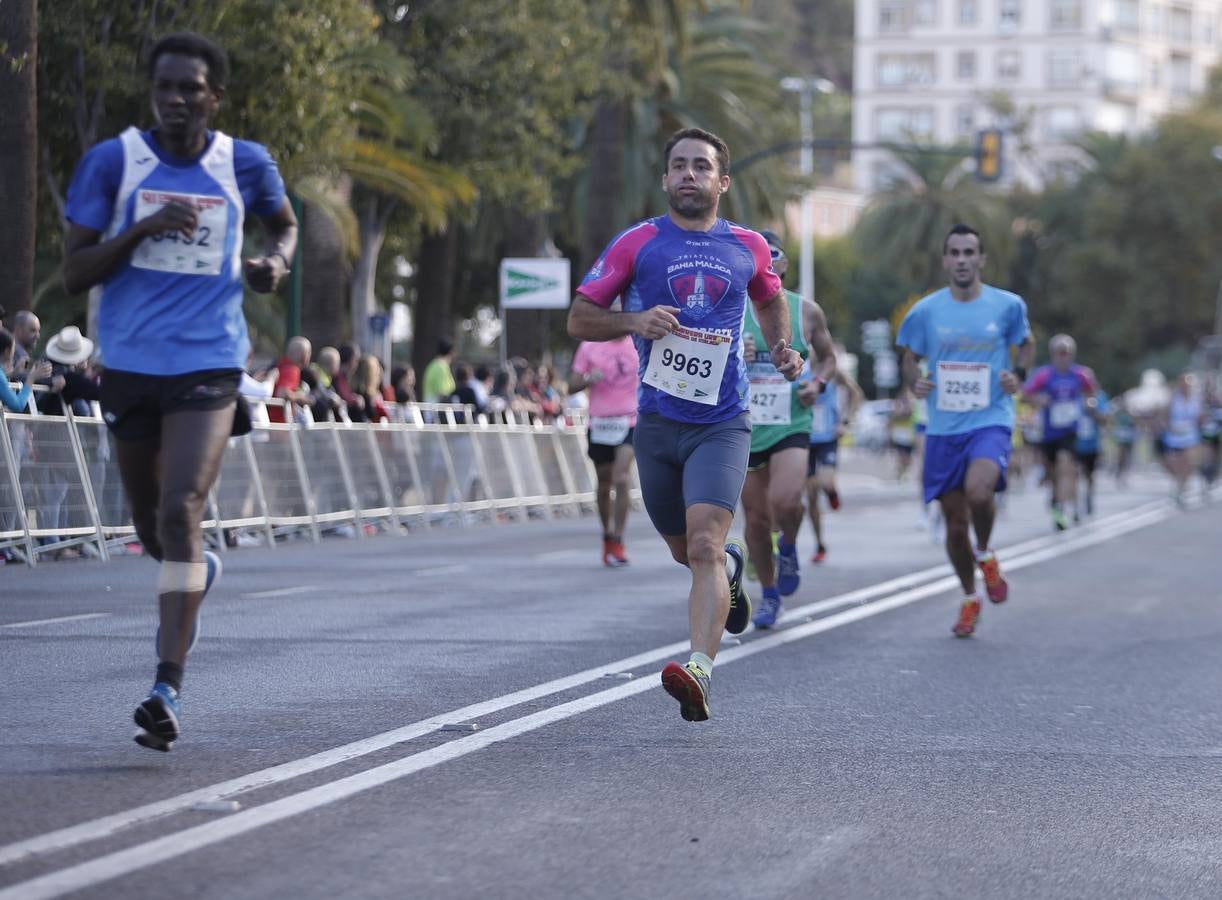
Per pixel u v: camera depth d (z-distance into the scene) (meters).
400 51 31.06
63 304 31.02
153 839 6.01
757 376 12.21
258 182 7.47
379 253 47.38
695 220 8.41
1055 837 6.51
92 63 22.44
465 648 11.30
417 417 26.48
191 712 8.63
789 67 50.72
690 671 7.89
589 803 6.81
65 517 18.16
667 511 8.66
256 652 10.98
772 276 8.59
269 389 21.80
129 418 7.39
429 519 25.92
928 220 75.62
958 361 12.61
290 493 22.22
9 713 8.52
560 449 30.55
